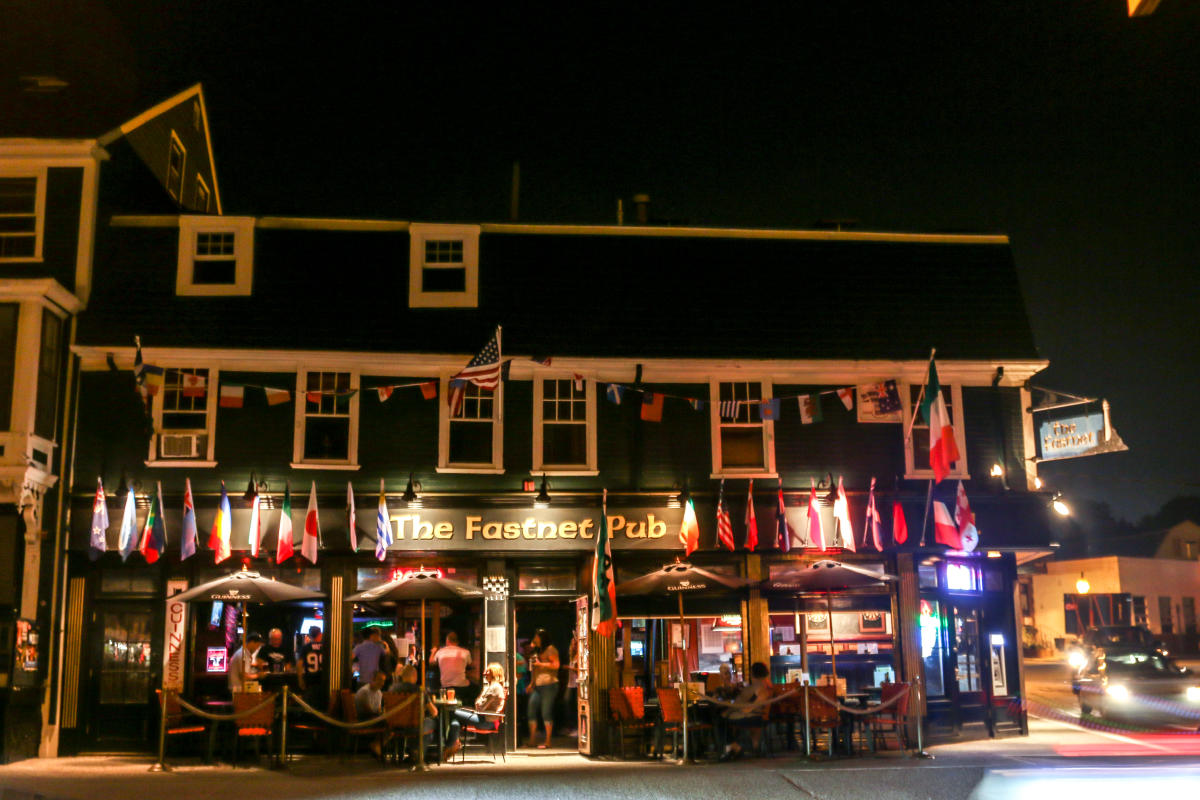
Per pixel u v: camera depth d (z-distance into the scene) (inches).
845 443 852.6
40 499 765.3
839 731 736.3
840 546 826.8
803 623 832.9
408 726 676.7
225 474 808.3
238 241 844.0
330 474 813.9
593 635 788.6
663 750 736.3
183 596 720.3
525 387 839.1
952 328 877.2
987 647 876.0
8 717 708.7
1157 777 573.9
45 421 770.8
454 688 763.4
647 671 818.2
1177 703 914.1
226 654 804.6
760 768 627.5
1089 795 517.0
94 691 777.6
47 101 850.8
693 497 830.5
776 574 778.2
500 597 808.9
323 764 683.4
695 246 891.4
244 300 832.3
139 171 896.9
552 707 802.8
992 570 897.5
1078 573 2532.0
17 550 746.2
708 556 829.8
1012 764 637.3
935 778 574.2
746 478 836.6
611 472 831.1
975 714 851.4
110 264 829.2
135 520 781.9
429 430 826.2
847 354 857.5
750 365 848.9
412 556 812.0
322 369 825.5
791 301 875.4
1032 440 876.0
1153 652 1002.1
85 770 654.5
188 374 815.1
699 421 845.2
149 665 784.9
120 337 809.5
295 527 806.5
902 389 862.5
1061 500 865.5
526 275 863.7
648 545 822.5
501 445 826.8
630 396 844.6
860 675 829.8
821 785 551.8
